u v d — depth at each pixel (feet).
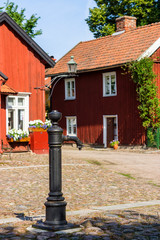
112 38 105.91
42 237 18.30
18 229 19.95
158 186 39.22
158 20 126.31
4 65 67.15
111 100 94.99
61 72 107.76
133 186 39.09
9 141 64.75
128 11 127.24
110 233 19.10
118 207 27.14
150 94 85.25
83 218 22.67
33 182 39.91
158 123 85.15
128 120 90.79
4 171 46.44
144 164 58.49
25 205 29.17
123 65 89.25
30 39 69.56
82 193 34.94
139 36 95.81
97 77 98.89
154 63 87.66
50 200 20.24
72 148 100.07
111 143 92.22
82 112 103.24
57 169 20.33
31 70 70.85
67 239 17.97
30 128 67.05
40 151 67.00
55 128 20.29
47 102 127.75
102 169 51.62
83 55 108.68
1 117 64.34
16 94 63.05
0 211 26.68
